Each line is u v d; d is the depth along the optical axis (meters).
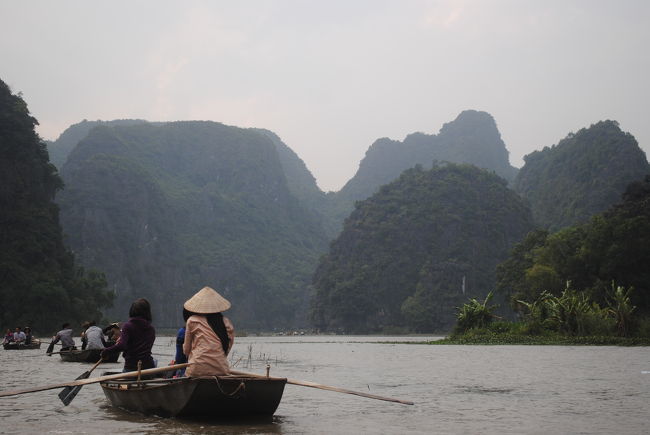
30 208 112.38
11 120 113.25
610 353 27.61
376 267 170.50
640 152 176.75
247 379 8.26
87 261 182.25
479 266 165.50
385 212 180.50
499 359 23.91
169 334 175.50
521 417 8.98
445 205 174.62
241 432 7.66
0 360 22.59
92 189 195.00
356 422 8.56
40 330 96.25
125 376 9.23
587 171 179.75
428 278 159.88
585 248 68.06
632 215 74.50
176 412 8.57
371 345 48.72
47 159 123.00
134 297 192.00
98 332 21.09
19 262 102.81
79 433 7.55
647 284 63.38
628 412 9.43
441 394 11.98
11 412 9.47
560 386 13.34
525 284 78.69
